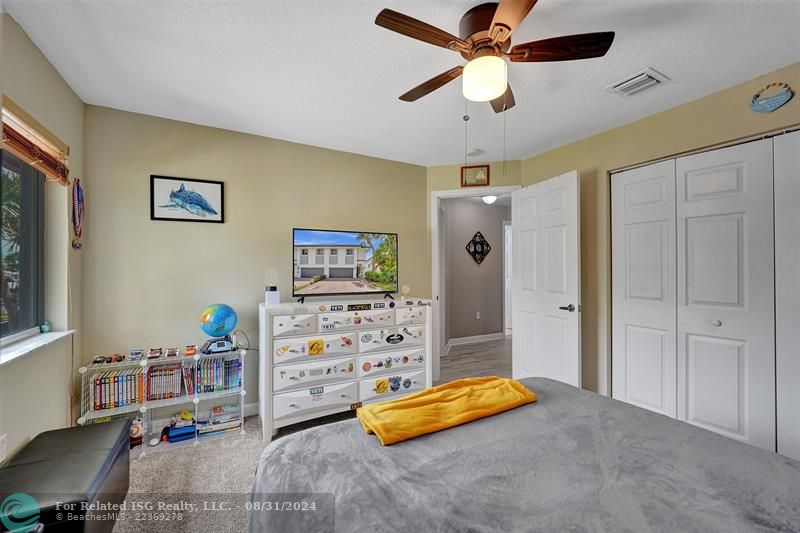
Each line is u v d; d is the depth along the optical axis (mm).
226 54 1781
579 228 2787
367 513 818
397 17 1205
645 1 1424
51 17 1500
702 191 2297
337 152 3223
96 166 2322
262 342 2506
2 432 1375
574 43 1337
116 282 2379
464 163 3650
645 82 2072
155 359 2285
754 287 2078
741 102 2090
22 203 1752
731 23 1552
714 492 899
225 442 2318
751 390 2086
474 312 5512
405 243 3594
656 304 2539
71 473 1268
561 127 2750
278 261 2924
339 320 2578
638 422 1312
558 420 1332
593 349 2941
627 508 839
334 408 2555
